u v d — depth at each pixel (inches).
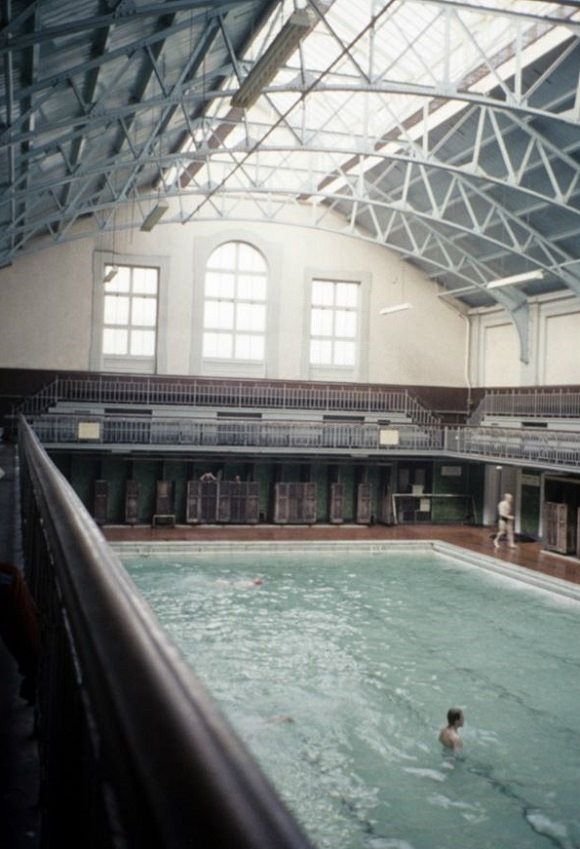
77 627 42.2
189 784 24.0
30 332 1310.3
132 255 1349.7
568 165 920.9
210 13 623.2
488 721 549.3
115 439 1233.4
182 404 1355.8
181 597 868.6
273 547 1155.9
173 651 33.2
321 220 1312.7
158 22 618.5
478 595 919.0
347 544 1179.9
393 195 1241.4
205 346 1397.6
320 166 1262.3
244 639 722.8
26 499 267.6
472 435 1275.8
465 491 1453.0
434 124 990.4
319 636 738.8
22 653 115.8
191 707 28.0
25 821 79.3
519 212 1075.3
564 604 884.0
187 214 1368.1
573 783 463.5
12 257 1149.1
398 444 1327.5
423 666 661.9
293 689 600.1
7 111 591.8
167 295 1365.7
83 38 568.4
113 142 938.7
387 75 990.4
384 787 453.4
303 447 1295.5
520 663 675.4
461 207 1169.4
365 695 592.7
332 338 1446.9
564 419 1205.1
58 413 1269.7
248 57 948.0
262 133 1251.8
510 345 1395.2
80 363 1331.2
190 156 894.4
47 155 788.6
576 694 604.7
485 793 449.4
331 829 406.6
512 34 813.9
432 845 394.6
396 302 1457.9
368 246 1444.4
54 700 67.9
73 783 53.8
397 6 850.1
